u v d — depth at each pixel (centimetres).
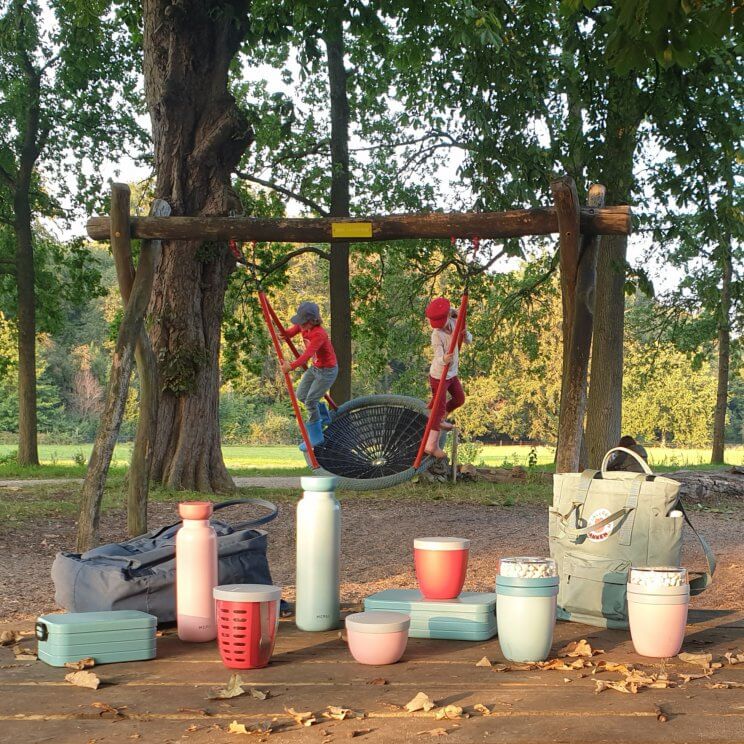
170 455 1577
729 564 891
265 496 1555
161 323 1581
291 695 281
